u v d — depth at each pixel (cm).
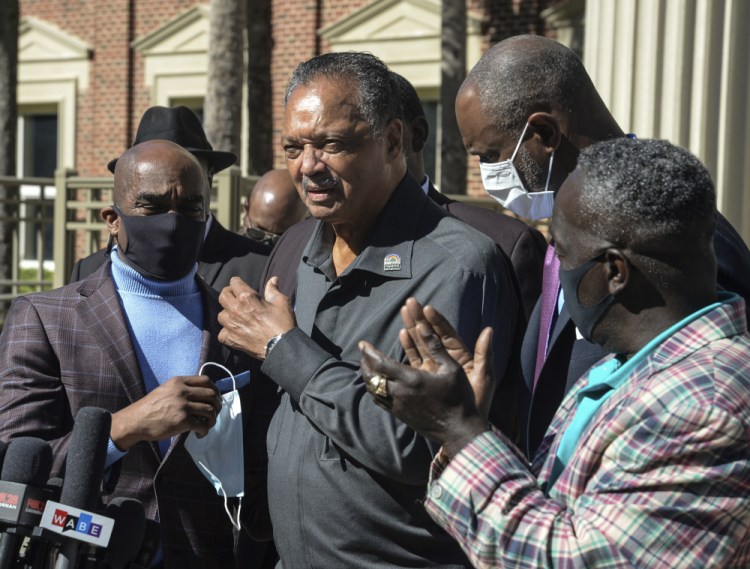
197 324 296
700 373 164
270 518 264
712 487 158
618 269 176
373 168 242
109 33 1539
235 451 270
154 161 289
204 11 1470
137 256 289
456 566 234
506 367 260
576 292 182
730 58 526
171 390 262
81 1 1562
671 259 174
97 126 1553
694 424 159
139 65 1529
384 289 242
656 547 158
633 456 163
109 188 753
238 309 242
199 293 302
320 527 236
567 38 1238
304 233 301
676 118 525
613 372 188
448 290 236
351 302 245
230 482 269
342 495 233
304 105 240
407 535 230
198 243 294
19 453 215
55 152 1608
